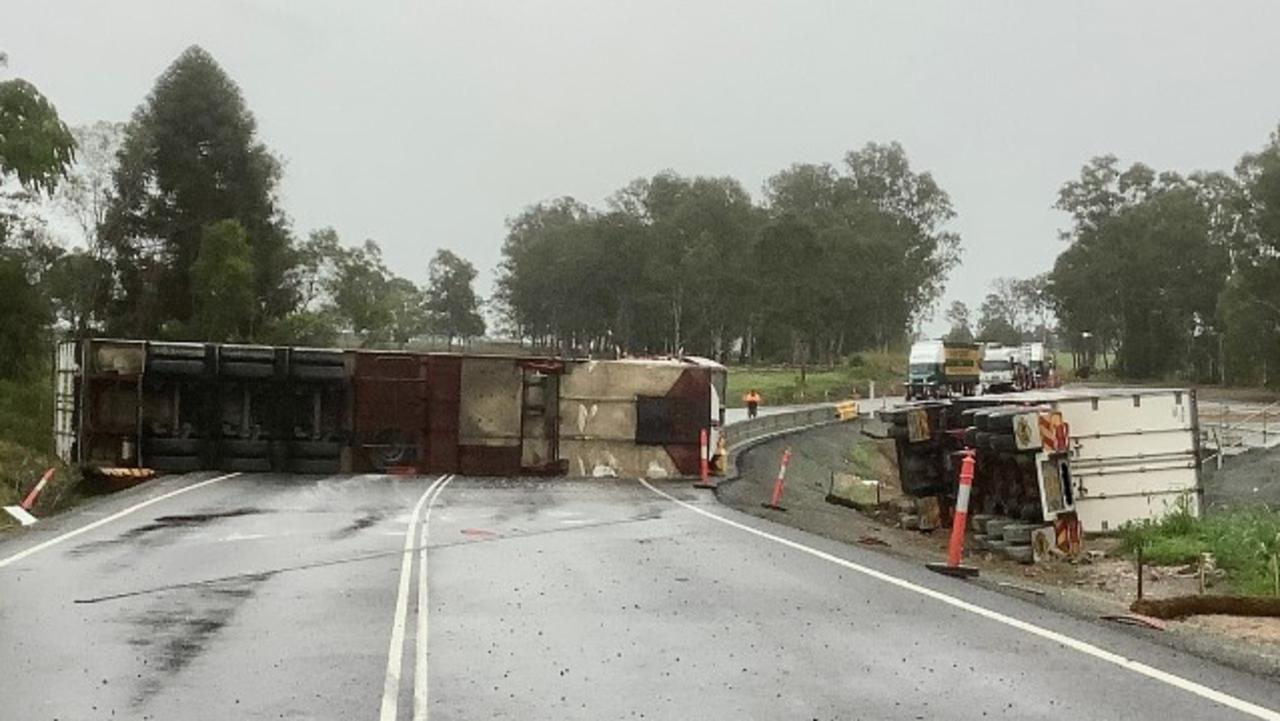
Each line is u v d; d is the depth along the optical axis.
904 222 146.62
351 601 12.38
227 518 20.92
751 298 115.25
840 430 54.44
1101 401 23.45
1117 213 137.00
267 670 9.14
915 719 7.76
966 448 23.59
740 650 9.97
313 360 31.00
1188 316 130.50
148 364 30.11
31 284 48.09
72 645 10.06
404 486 28.30
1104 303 134.88
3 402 36.84
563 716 7.84
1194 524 22.38
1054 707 8.04
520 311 154.50
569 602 12.41
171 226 76.62
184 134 77.75
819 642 10.30
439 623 11.16
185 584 13.46
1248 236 104.19
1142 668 9.23
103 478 29.34
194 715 7.82
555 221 154.38
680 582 13.88
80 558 15.64
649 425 32.78
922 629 10.93
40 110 46.44
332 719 7.73
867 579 14.18
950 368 73.00
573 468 32.47
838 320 124.69
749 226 126.75
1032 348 87.31
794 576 14.43
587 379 32.69
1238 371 114.19
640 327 138.50
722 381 33.53
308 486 27.77
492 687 8.63
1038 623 11.24
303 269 92.12
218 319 70.88
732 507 25.06
